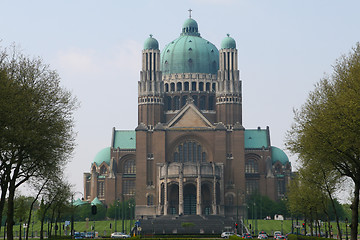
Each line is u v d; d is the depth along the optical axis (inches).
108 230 6628.9
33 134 2513.5
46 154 2711.6
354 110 2348.7
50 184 3846.0
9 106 2393.0
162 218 7268.7
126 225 6919.3
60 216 5022.1
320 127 2501.2
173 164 7588.6
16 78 2588.6
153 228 6717.5
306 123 2684.5
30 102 2534.5
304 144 2650.1
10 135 2448.3
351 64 2578.7
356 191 2549.2
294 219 7741.1
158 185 7844.5
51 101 2677.2
